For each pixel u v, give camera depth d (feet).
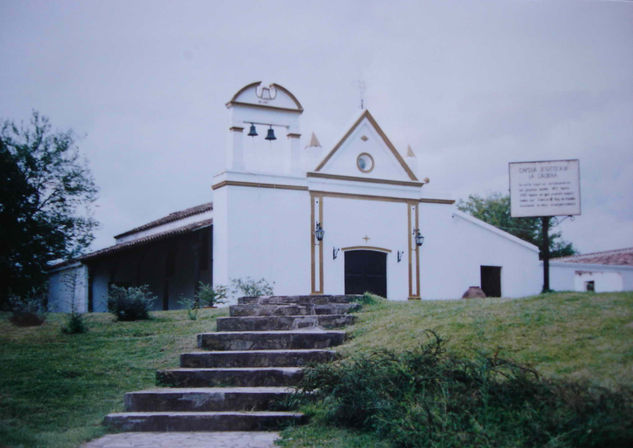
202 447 22.99
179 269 88.74
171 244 78.18
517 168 43.04
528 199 42.68
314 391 26.55
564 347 26.02
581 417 19.53
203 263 82.64
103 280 99.19
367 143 83.61
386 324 34.12
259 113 77.51
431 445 20.02
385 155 84.74
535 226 146.10
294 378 29.14
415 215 85.56
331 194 79.77
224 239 73.31
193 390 28.07
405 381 23.94
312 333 33.27
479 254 89.45
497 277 91.20
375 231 82.38
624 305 30.04
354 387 24.14
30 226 69.92
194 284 78.23
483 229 90.33
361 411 24.02
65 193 73.10
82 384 31.76
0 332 43.16
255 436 24.56
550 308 31.09
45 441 23.89
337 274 79.10
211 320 44.57
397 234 83.97
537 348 26.37
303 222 77.61
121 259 90.58
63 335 42.09
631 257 98.63
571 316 29.35
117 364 35.12
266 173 75.82
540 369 24.34
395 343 30.19
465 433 19.97
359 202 81.66
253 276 73.72
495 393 21.89
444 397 22.15
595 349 25.29
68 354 37.17
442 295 86.07
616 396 20.20
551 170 42.80
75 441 23.82
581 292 34.91
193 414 26.05
